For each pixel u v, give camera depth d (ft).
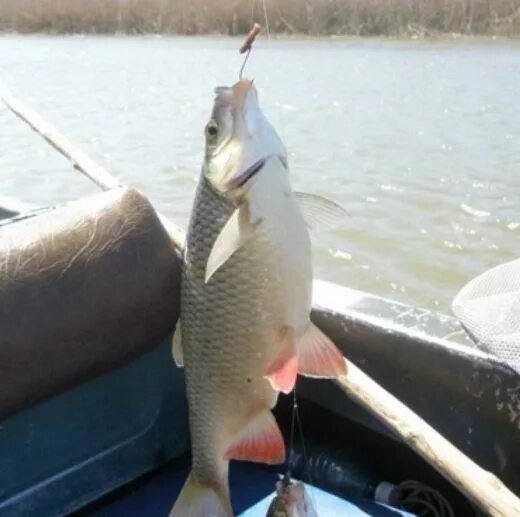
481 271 7.66
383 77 21.86
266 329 2.01
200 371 2.12
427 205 9.72
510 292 2.76
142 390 2.83
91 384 2.71
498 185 10.60
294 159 12.47
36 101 18.85
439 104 17.49
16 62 27.53
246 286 2.00
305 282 2.02
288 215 1.96
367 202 9.93
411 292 7.26
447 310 6.86
